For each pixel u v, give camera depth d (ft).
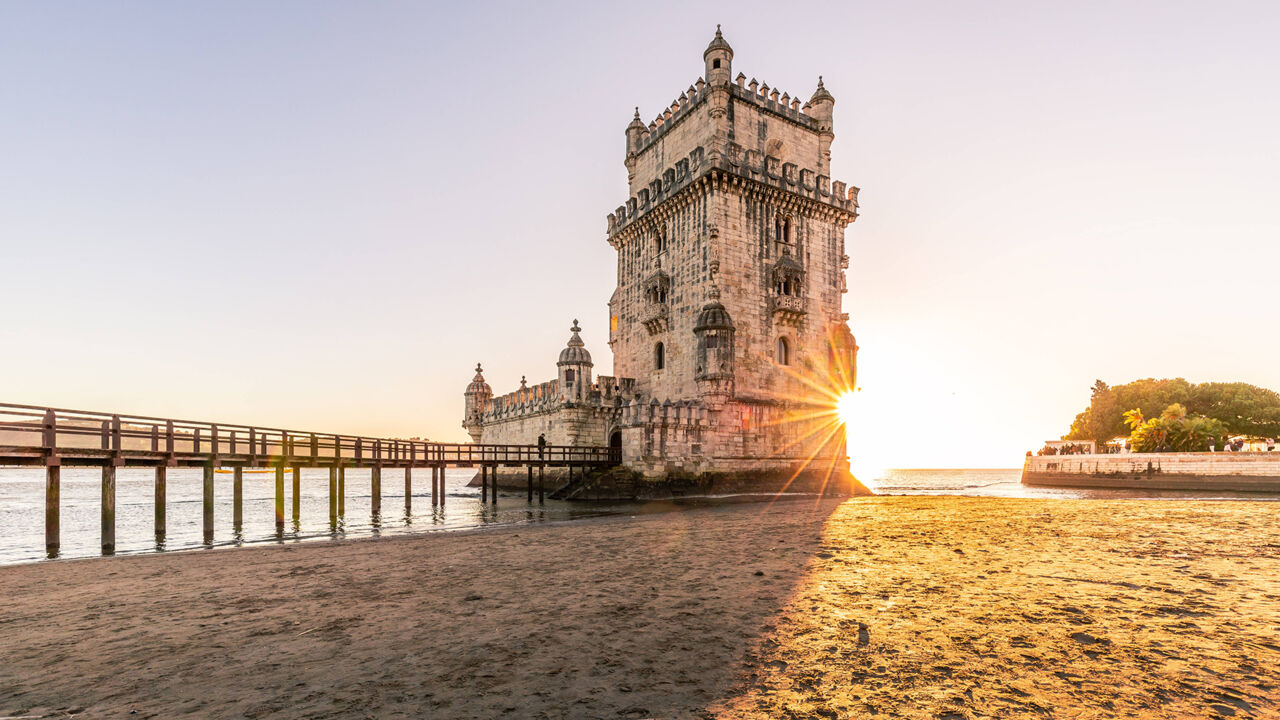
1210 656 28.68
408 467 137.28
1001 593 41.47
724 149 156.46
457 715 23.79
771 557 57.72
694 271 157.58
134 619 38.93
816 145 180.24
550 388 186.91
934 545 63.67
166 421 92.94
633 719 23.18
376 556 62.95
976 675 26.84
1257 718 22.13
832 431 169.99
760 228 160.66
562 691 26.08
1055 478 279.69
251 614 39.68
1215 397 296.10
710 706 24.29
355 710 24.41
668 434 145.28
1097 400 335.88
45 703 25.58
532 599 42.47
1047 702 23.85
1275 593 40.81
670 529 82.79
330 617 38.47
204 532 97.50
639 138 196.13
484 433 250.37
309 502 202.69
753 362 156.76
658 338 170.81
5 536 107.04
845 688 25.76
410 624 36.60
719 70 158.30
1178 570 48.83
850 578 47.24
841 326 173.88
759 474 155.74
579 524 93.76
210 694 26.32
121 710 24.73
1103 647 30.09
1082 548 60.44
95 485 356.79
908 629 33.60
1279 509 105.60
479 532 84.69
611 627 35.32
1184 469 218.18
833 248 175.83
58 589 48.88
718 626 35.12
